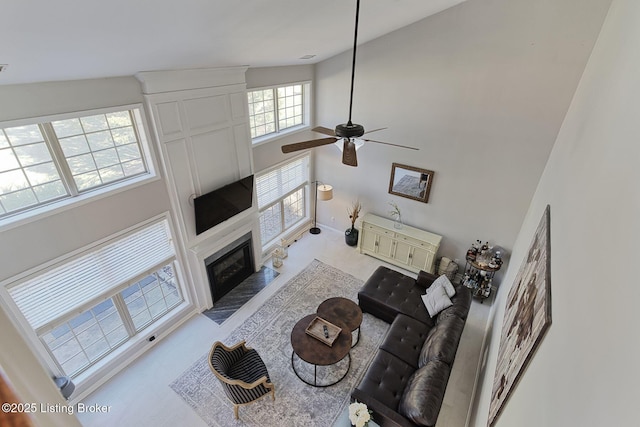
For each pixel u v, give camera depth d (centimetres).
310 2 281
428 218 579
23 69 235
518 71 419
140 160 382
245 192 510
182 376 410
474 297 533
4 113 264
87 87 308
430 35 461
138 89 349
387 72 519
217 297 530
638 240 94
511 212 493
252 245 571
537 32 392
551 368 147
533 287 235
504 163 471
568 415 112
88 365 390
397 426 298
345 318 432
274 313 509
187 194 428
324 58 561
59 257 325
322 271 602
